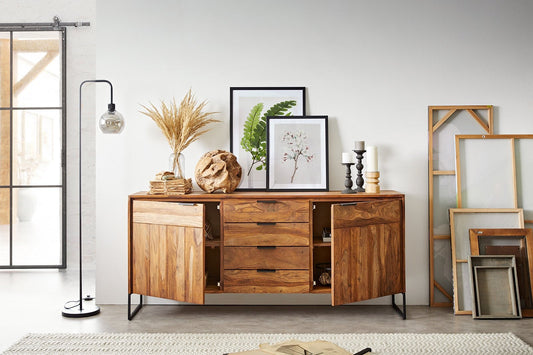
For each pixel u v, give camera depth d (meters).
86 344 2.92
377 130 3.83
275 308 3.73
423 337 3.04
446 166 3.84
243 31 3.84
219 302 3.82
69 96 5.05
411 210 3.84
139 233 3.44
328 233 3.52
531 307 3.53
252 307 3.76
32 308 3.70
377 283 3.37
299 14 3.83
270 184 3.75
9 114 5.01
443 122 3.83
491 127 3.81
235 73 3.85
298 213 3.40
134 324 3.33
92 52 5.07
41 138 5.04
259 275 3.40
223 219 3.41
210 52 3.84
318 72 3.83
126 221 3.84
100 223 3.83
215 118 3.84
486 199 3.77
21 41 5.02
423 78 3.83
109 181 3.84
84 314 3.50
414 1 3.82
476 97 3.82
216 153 3.60
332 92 3.83
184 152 3.85
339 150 3.84
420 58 3.83
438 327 3.26
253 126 3.82
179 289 3.30
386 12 3.82
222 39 3.84
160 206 3.36
